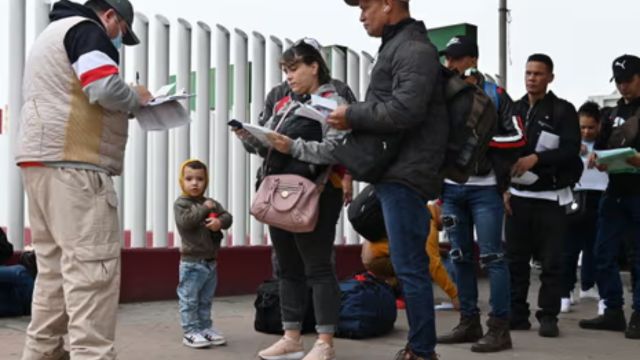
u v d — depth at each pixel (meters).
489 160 5.08
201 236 5.17
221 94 7.70
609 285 6.04
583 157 6.68
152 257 7.17
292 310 4.72
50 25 3.85
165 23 7.29
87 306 3.66
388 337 5.57
